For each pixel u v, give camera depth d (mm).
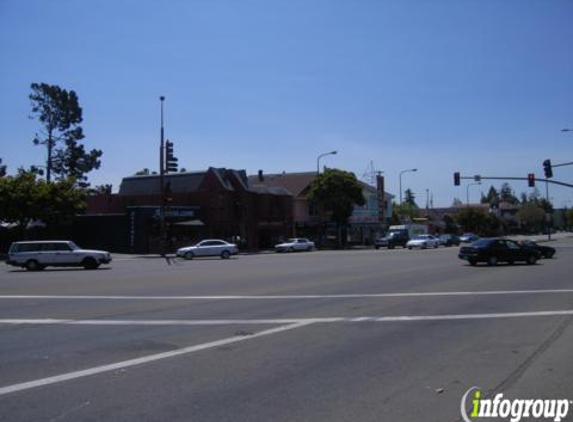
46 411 6277
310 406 6352
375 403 6430
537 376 7492
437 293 17156
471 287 18844
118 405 6457
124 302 15641
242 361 8531
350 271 26766
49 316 13180
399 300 15539
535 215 136625
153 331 11133
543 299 15383
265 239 66438
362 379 7438
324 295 16875
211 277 24094
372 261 35406
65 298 16719
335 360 8516
